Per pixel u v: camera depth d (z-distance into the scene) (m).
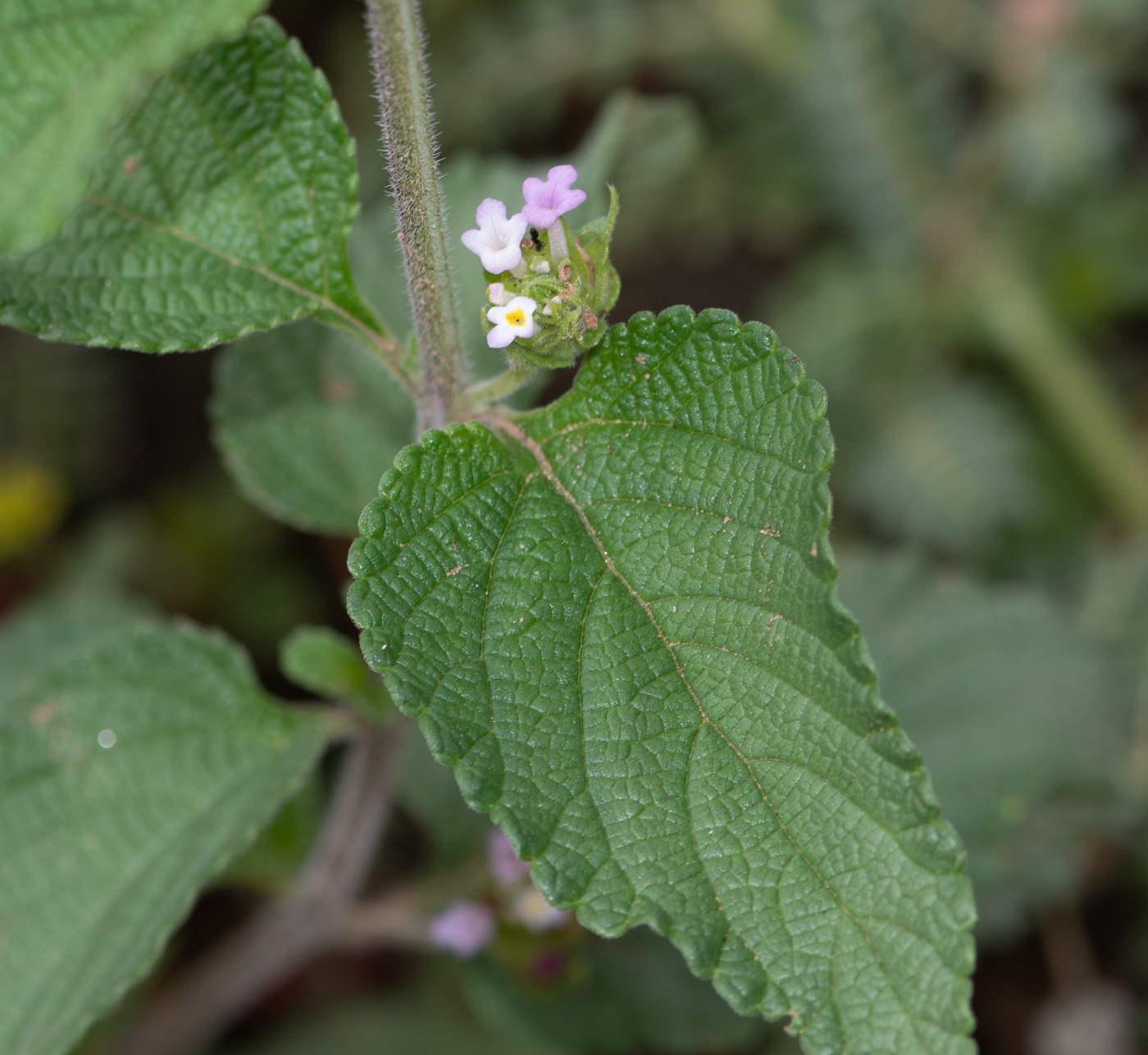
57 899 0.34
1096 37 0.57
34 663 0.41
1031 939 0.52
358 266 0.38
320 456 0.37
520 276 0.31
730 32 0.60
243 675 0.35
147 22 0.28
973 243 0.61
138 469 0.59
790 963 0.29
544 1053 0.47
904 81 0.59
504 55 0.60
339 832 0.37
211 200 0.32
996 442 0.58
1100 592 0.52
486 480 0.30
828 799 0.29
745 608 0.30
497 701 0.29
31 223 0.28
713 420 0.30
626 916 0.29
